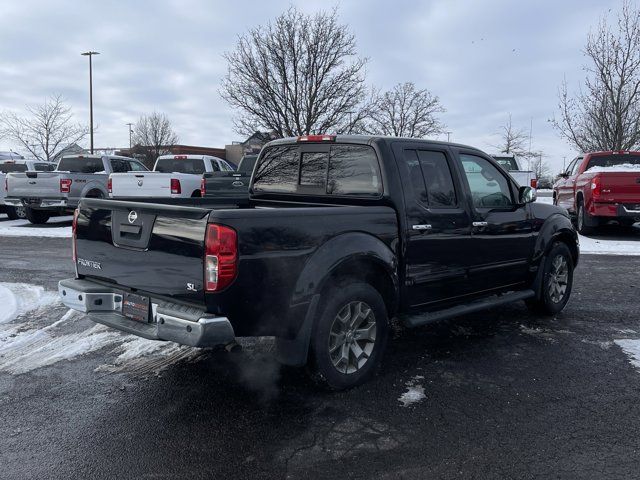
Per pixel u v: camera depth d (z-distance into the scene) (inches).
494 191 215.3
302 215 146.2
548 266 235.6
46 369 175.0
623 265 376.5
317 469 118.6
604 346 201.6
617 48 729.0
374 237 163.8
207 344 130.9
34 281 301.0
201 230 133.0
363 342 165.5
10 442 128.9
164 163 629.0
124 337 206.2
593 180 495.2
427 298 186.9
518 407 149.8
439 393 158.7
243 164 562.9
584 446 128.9
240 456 123.7
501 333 217.6
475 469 119.0
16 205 581.6
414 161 182.4
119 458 122.4
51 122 1485.0
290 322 143.6
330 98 819.4
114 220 154.7
